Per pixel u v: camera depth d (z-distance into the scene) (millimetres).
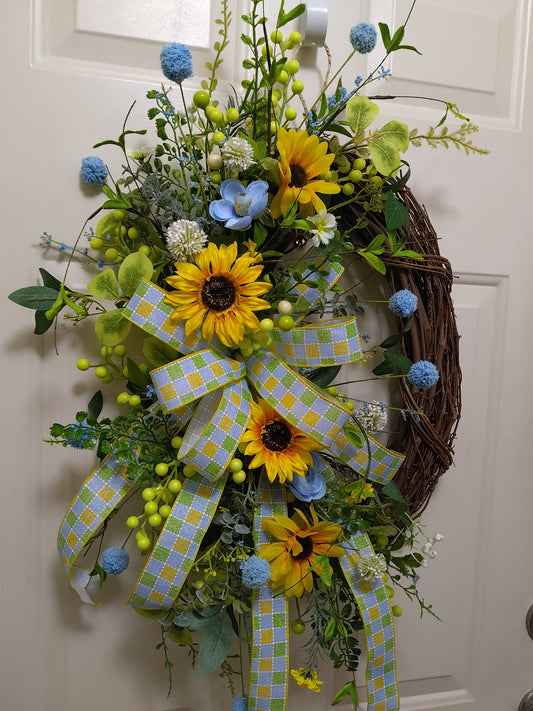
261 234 720
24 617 844
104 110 818
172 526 711
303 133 694
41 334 819
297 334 748
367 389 926
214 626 751
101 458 781
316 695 945
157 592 717
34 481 836
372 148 762
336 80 890
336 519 787
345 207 840
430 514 980
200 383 679
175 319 681
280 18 675
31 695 853
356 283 911
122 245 779
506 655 1042
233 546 771
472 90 951
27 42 792
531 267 1002
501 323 998
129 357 840
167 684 894
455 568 1002
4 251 805
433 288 865
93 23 810
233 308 676
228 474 738
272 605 766
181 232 664
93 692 873
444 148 941
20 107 794
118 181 771
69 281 825
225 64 854
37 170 806
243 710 781
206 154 746
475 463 1000
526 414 1019
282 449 729
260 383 729
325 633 747
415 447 863
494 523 1014
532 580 1047
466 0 935
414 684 1005
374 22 896
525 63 970
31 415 829
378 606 798
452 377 887
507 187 977
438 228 948
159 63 838
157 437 746
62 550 758
